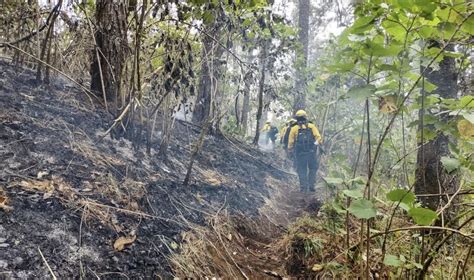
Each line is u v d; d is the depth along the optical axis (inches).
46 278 63.9
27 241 68.3
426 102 81.5
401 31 70.8
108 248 78.5
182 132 197.8
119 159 114.6
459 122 75.5
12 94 113.0
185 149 171.9
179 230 100.3
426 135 84.1
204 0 105.2
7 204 73.7
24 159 89.6
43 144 98.4
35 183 83.7
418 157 103.2
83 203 86.1
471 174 100.6
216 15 108.8
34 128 102.3
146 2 105.8
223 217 126.2
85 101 135.0
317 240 115.5
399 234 100.3
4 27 132.5
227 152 210.5
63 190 86.4
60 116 116.0
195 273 88.3
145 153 131.4
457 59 112.9
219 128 242.1
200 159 173.3
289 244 118.9
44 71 133.0
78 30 134.1
